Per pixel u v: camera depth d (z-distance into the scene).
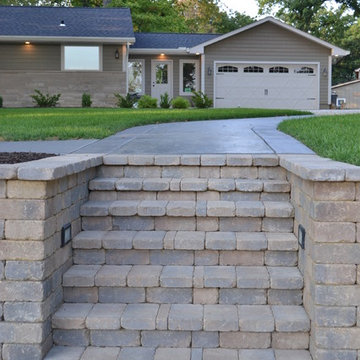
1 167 2.83
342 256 2.75
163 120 9.48
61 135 6.55
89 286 3.24
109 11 21.42
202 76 20.30
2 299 2.88
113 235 3.55
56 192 3.10
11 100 18.95
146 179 4.12
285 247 3.38
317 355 2.78
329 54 20.39
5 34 18.64
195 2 32.69
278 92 20.52
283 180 4.07
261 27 20.12
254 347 2.98
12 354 2.88
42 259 2.87
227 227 3.66
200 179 4.12
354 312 2.76
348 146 4.37
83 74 19.20
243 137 6.20
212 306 3.17
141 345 3.02
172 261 3.46
